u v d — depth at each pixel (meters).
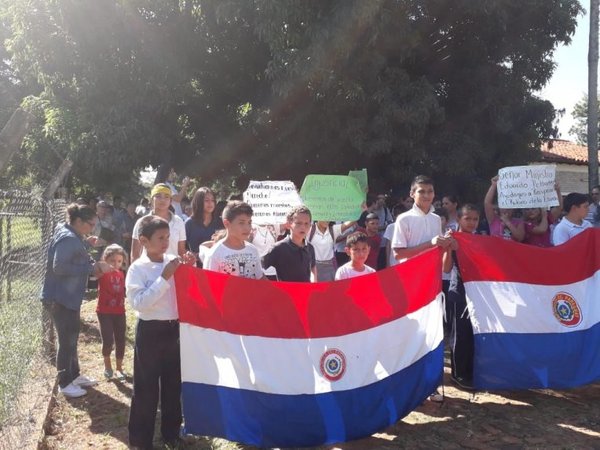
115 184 19.61
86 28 13.60
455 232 5.31
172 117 15.78
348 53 12.38
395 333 4.66
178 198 8.73
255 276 4.62
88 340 7.75
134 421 4.30
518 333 5.30
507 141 16.67
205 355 4.30
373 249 8.16
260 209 6.90
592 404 5.37
